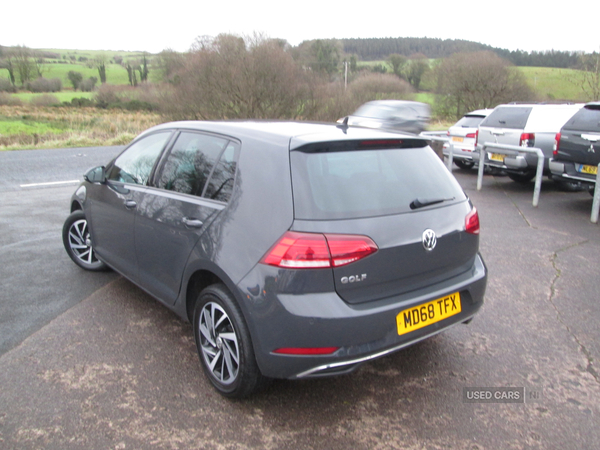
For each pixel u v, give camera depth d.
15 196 8.70
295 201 2.39
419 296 2.57
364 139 2.71
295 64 21.45
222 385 2.75
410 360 3.22
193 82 20.77
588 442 2.44
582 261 5.18
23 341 3.38
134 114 35.41
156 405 2.70
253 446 2.39
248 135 2.83
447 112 30.61
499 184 10.19
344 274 2.33
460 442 2.44
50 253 5.32
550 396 2.82
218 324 2.72
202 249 2.75
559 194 8.99
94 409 2.65
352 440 2.44
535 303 4.11
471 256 2.93
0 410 2.63
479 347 3.39
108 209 3.94
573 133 7.25
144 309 3.93
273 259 2.34
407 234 2.52
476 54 29.53
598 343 3.44
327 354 2.33
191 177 3.10
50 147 17.86
